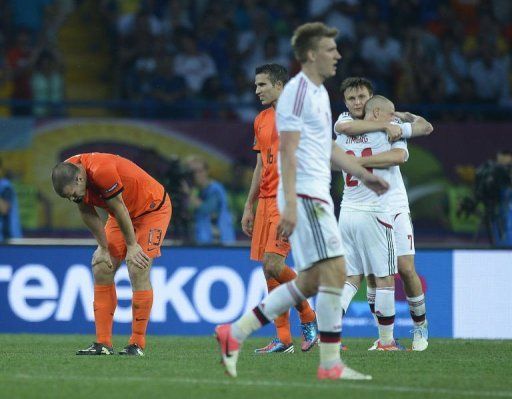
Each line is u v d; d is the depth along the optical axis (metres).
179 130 47.78
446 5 62.66
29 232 46.19
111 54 61.28
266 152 29.61
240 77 59.19
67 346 32.34
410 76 58.91
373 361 26.89
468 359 27.86
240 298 40.16
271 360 26.77
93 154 26.80
